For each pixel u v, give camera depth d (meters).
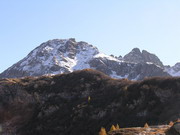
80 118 103.88
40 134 104.25
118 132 40.88
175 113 84.50
